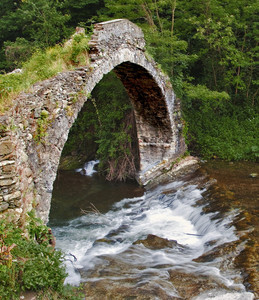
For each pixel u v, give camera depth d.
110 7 15.70
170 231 10.27
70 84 8.49
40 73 8.03
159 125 14.98
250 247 7.90
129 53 11.22
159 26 17.19
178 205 11.74
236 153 15.16
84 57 9.28
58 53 9.11
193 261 8.10
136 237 10.18
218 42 15.62
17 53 18.91
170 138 15.06
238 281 6.92
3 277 5.02
